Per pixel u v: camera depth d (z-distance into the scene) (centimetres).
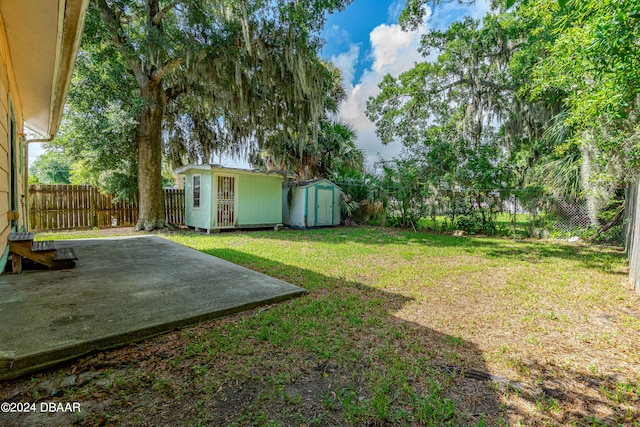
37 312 242
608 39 268
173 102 1077
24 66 409
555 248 706
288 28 840
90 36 705
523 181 941
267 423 144
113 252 525
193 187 1035
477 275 447
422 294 353
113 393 162
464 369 197
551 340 241
